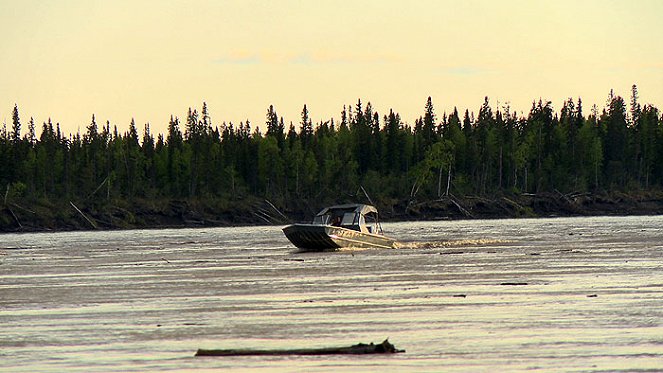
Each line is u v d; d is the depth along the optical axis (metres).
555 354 99.25
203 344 109.69
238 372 94.50
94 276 192.75
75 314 136.00
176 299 150.12
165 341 112.19
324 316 127.81
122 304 145.88
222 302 145.00
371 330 116.00
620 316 121.62
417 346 105.06
